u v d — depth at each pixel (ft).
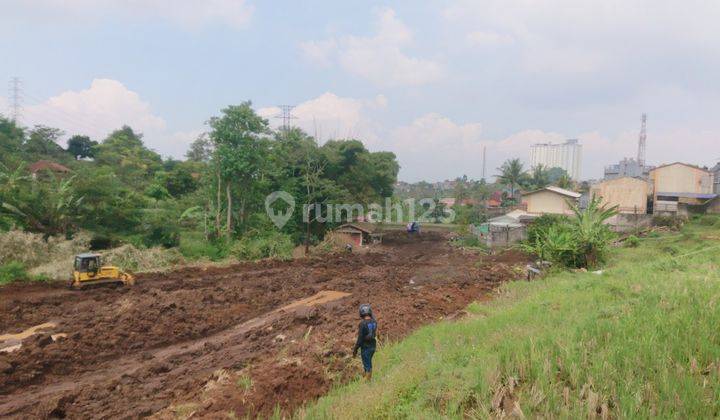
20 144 220.23
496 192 315.99
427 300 62.23
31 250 88.33
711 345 22.06
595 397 18.51
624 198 166.71
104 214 113.29
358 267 115.96
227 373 36.22
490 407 19.94
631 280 48.32
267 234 142.82
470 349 29.40
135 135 337.11
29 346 46.60
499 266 106.32
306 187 174.50
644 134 338.75
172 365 43.27
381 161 233.35
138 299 67.87
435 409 21.40
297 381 32.58
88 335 51.03
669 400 17.81
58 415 31.76
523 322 36.29
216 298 71.51
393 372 29.66
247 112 140.77
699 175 173.27
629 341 23.39
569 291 49.65
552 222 130.31
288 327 51.03
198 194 158.81
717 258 64.18
